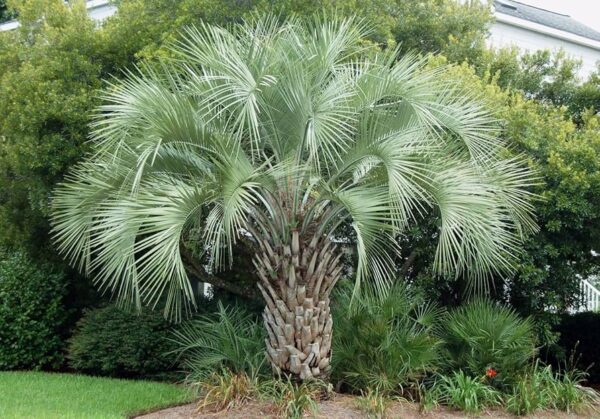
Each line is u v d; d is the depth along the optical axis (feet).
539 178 28.55
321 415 23.93
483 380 27.86
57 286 37.99
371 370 27.12
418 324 29.89
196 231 28.89
